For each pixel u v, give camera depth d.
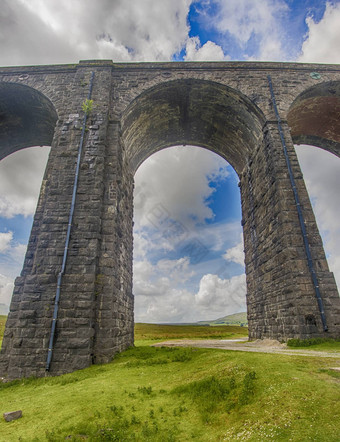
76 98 18.09
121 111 18.03
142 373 9.69
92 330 12.62
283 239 15.52
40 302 12.91
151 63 19.61
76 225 14.50
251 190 21.64
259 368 7.12
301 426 4.64
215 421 5.58
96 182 15.52
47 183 16.03
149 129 22.34
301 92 19.23
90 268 13.57
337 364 7.32
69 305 12.84
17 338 12.31
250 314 21.52
